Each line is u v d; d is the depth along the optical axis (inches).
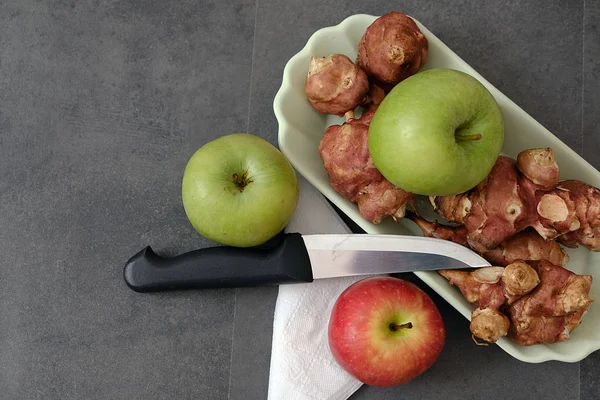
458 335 39.1
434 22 40.9
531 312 33.9
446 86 30.3
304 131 37.6
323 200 38.8
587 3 40.5
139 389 39.4
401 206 34.9
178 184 40.2
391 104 31.0
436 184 31.4
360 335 33.8
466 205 34.2
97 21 41.0
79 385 39.5
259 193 33.1
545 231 34.0
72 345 39.7
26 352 39.8
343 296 35.1
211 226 33.8
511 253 35.5
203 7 40.9
